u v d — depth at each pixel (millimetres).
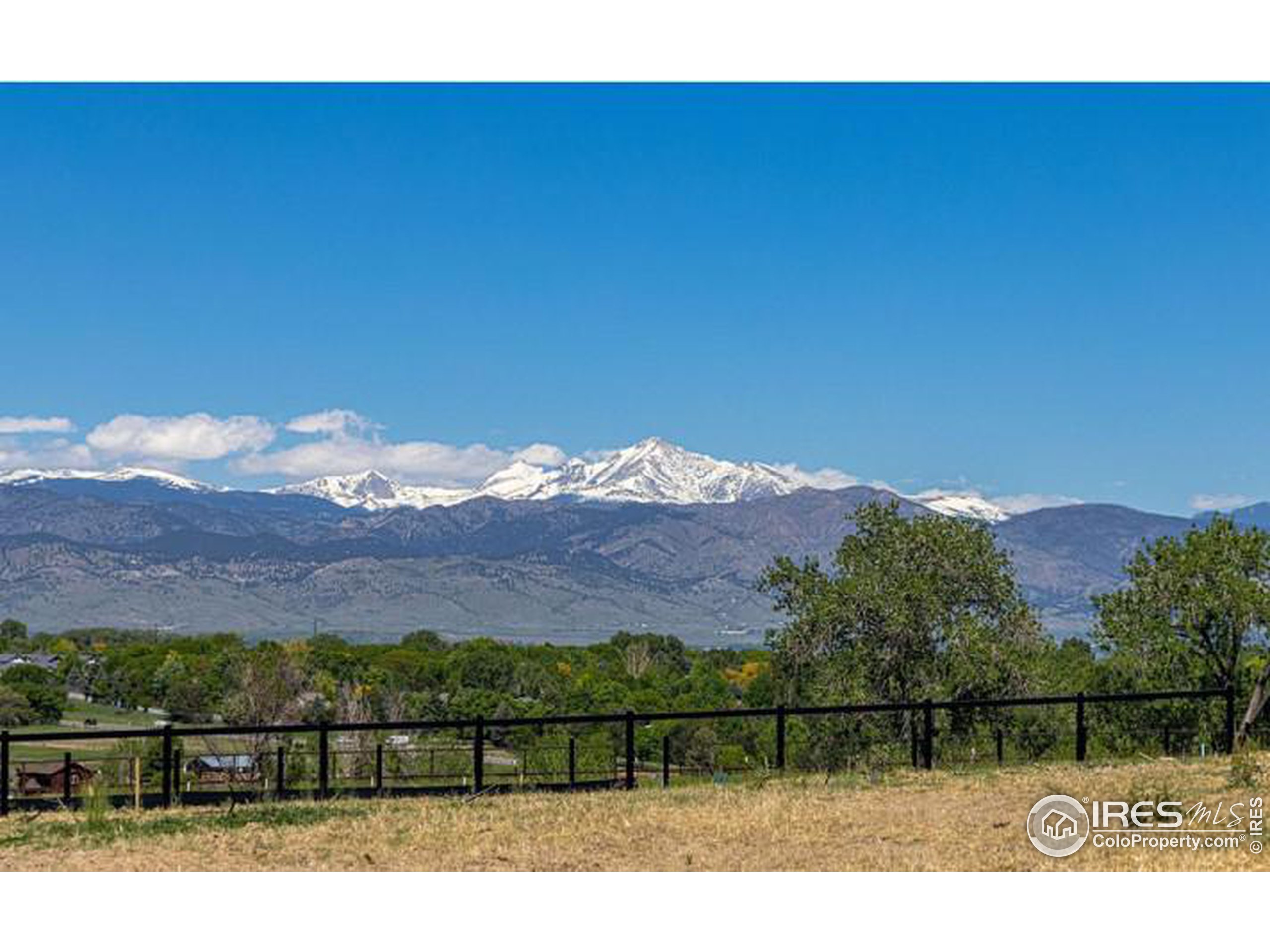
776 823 15359
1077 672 31797
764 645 32812
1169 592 29016
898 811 15945
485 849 14250
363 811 16734
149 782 22578
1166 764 19422
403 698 70500
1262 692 24125
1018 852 13820
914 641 31516
